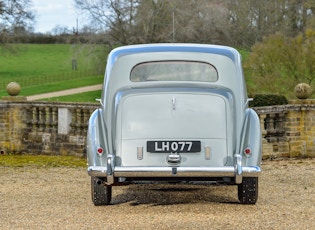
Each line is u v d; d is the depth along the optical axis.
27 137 23.25
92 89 81.56
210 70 10.37
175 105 9.77
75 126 21.67
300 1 70.56
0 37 86.19
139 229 8.29
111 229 8.36
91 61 64.81
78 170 17.34
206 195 11.90
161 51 10.47
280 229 8.30
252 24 71.81
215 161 9.66
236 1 71.88
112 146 9.88
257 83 40.25
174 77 10.43
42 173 16.47
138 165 9.69
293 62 39.66
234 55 10.45
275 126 19.88
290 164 17.77
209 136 9.70
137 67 10.41
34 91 80.81
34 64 115.88
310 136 20.03
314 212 9.66
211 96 9.86
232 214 9.40
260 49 40.47
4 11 83.50
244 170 9.51
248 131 9.91
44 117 22.95
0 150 23.34
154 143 9.69
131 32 62.44
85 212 9.88
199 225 8.46
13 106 23.33
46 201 11.28
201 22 64.62
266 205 10.39
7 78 98.44
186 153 9.66
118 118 9.83
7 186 13.59
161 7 61.44
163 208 10.16
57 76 99.50
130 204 10.73
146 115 9.77
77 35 64.94
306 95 20.34
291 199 11.20
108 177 9.47
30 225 8.82
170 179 9.70
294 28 71.06
